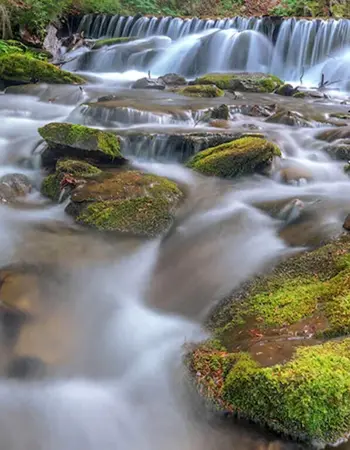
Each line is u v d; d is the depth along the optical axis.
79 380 3.31
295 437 2.61
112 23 20.22
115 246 5.00
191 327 3.75
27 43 16.06
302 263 4.33
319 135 8.54
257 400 2.70
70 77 13.38
